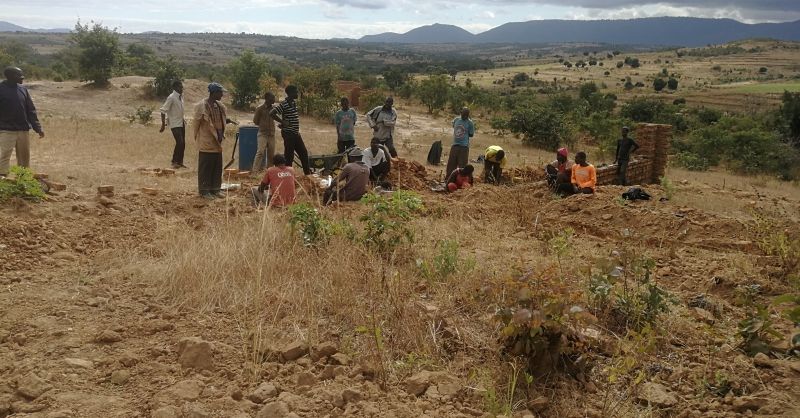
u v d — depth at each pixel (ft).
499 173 40.52
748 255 23.48
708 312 16.62
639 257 18.49
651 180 54.95
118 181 30.78
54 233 20.36
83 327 13.82
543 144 86.79
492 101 142.51
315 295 15.66
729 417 11.41
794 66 492.95
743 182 67.92
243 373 12.02
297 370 12.23
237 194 29.30
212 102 27.50
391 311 14.46
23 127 27.40
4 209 21.83
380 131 41.09
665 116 135.13
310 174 36.42
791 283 19.47
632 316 15.39
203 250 17.42
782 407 11.64
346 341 13.33
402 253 19.57
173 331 13.83
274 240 18.90
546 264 19.44
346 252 18.13
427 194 33.71
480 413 11.02
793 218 35.96
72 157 41.06
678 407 11.83
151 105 92.02
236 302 15.16
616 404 11.62
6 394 10.87
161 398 10.85
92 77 97.25
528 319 11.96
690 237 26.68
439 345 13.52
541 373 12.53
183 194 27.99
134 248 19.81
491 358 12.94
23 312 14.43
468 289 16.34
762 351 13.98
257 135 37.52
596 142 96.89
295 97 35.19
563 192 36.01
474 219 27.63
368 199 20.30
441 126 102.42
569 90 316.40
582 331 13.80
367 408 10.79
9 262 17.66
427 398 11.39
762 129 104.37
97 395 11.03
